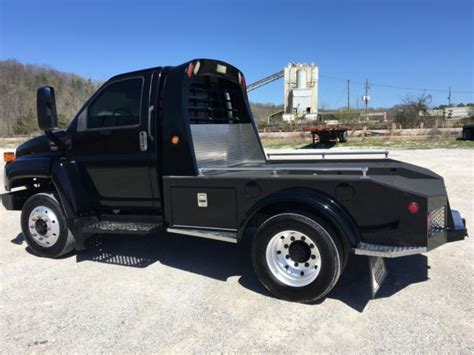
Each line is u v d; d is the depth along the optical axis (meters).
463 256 4.76
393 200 3.38
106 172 4.73
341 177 3.53
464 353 2.88
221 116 5.30
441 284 4.02
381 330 3.22
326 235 3.51
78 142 4.84
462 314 3.42
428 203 3.29
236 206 3.97
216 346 3.07
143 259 4.98
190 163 4.20
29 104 71.12
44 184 5.34
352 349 2.98
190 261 4.89
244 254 5.11
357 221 3.51
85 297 3.95
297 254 3.73
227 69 5.08
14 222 7.21
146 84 4.40
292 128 30.92
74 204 4.77
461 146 18.75
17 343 3.18
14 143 38.81
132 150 4.50
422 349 2.94
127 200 4.69
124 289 4.11
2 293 4.08
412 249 3.32
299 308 3.63
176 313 3.59
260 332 3.25
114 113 4.62
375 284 3.54
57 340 3.21
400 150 17.84
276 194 3.72
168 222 4.40
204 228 4.18
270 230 3.73
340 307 3.62
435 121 27.45
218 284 4.20
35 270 4.69
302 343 3.08
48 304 3.82
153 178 4.43
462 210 6.79
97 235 5.51
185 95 4.27
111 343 3.15
